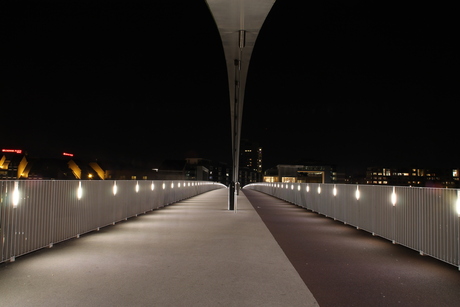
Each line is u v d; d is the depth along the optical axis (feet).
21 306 15.88
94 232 37.55
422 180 378.53
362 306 16.35
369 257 26.43
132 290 18.15
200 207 71.67
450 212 24.02
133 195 52.95
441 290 18.65
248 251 28.17
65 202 31.94
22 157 364.99
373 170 431.84
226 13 36.52
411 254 27.55
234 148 74.28
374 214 37.22
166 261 24.53
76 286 18.72
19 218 25.13
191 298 17.08
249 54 50.47
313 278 20.75
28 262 23.97
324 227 43.16
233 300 16.90
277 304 16.48
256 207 74.08
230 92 65.82
